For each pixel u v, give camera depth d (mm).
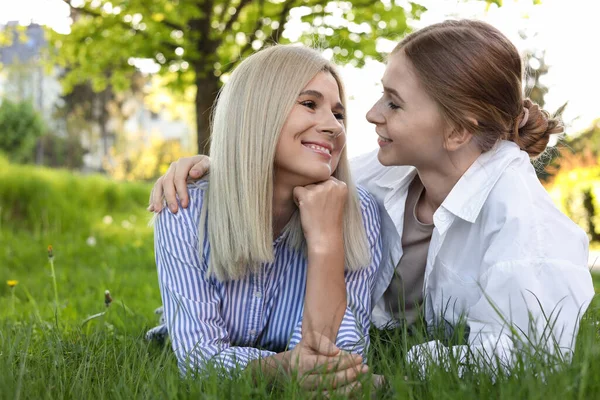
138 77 32844
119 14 6863
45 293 4016
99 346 2268
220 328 2105
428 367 1744
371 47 6332
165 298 2143
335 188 2105
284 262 2219
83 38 7207
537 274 1969
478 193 2148
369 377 1658
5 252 6520
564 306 1957
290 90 2061
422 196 2434
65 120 33594
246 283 2170
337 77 2205
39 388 1752
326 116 2078
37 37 35594
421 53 2189
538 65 4902
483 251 2168
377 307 2533
